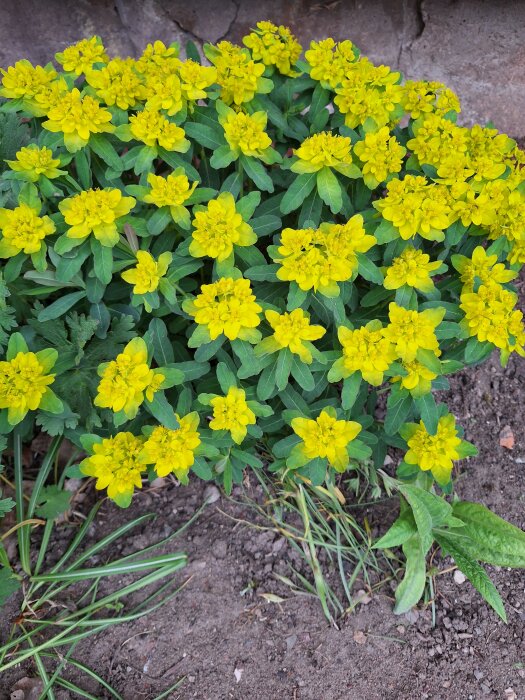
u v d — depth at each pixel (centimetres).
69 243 42
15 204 48
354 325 50
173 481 57
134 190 44
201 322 42
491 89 79
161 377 42
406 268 44
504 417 64
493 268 46
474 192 48
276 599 52
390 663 50
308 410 47
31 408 42
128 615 49
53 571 50
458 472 61
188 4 71
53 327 46
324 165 45
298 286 43
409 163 51
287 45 52
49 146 46
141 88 47
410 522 53
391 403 47
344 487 58
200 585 52
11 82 47
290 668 49
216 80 49
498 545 52
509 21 73
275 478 56
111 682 48
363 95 49
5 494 54
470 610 54
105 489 56
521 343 45
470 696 50
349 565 54
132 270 43
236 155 46
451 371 47
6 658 47
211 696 48
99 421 47
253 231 46
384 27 74
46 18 71
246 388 47
